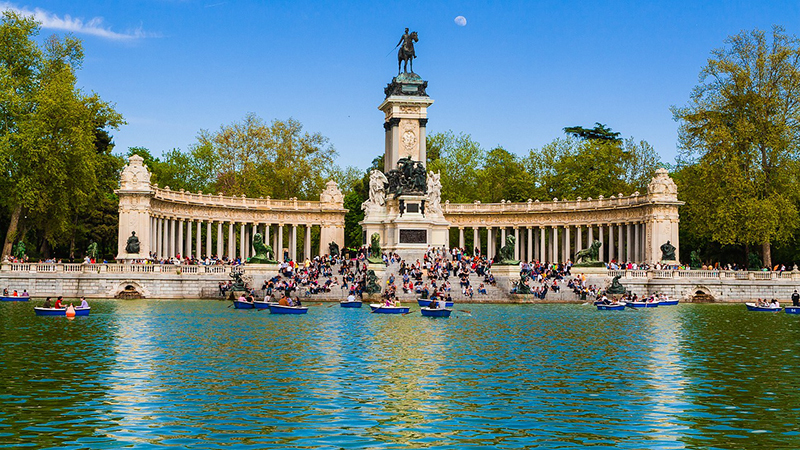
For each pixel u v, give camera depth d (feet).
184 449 97.14
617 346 184.65
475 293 334.03
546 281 346.13
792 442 101.96
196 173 508.53
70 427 105.50
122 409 115.55
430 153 578.66
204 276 338.34
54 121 342.44
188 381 136.05
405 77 428.97
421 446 100.01
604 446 100.42
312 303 313.73
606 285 349.82
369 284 322.96
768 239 365.20
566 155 524.52
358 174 606.14
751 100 378.53
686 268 363.15
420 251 395.34
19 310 254.68
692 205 392.27
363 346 181.37
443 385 135.85
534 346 183.83
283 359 160.86
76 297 321.32
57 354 161.79
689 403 123.03
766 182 380.58
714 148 377.09
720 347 183.73
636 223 413.80
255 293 326.44
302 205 470.80
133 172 371.56
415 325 228.22
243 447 98.43
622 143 533.14
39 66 365.20
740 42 385.29
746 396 127.95
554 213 465.47
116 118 379.55
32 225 394.11
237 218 452.35
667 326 231.09
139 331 202.49
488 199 534.78
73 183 351.46
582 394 129.18
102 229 423.64
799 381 140.56
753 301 355.56
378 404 121.29
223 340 187.93
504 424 110.42
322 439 102.32
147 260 349.41
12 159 335.67
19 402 118.52
